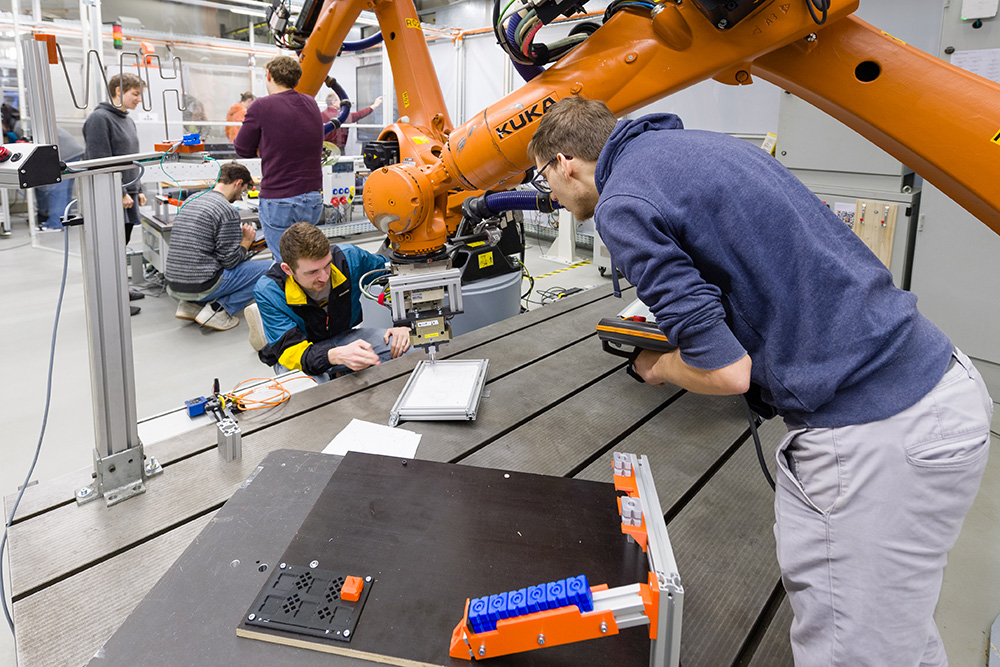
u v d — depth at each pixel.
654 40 1.43
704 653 1.09
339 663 0.90
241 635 0.95
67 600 1.14
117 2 5.26
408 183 1.68
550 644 0.83
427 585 1.02
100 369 1.35
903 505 0.86
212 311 3.93
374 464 1.37
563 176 1.11
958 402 0.87
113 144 4.21
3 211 6.32
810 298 0.89
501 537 1.13
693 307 0.86
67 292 4.57
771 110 4.30
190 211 3.78
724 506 1.51
